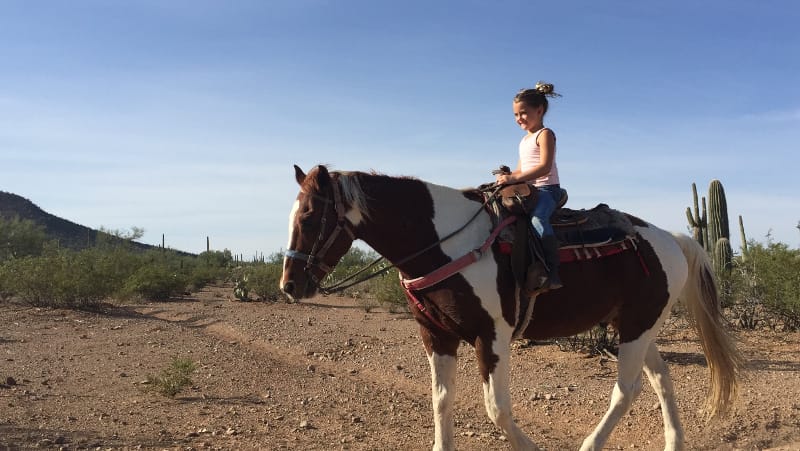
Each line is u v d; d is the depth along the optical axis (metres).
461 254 4.75
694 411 7.19
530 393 8.32
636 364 5.28
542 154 5.01
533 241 4.83
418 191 4.89
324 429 6.69
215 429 6.54
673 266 5.54
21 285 18.23
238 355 11.23
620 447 6.26
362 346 12.05
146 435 6.24
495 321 4.68
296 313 18.08
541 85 5.27
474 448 6.14
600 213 5.39
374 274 4.95
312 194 4.70
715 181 16.70
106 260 21.94
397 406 7.79
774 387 8.12
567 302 5.07
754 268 13.11
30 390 8.12
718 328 5.90
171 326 14.99
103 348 11.71
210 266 43.31
